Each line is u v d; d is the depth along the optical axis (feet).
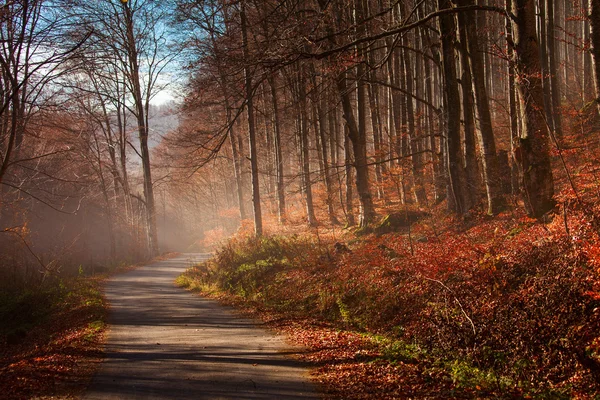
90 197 110.22
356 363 26.89
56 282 67.82
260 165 141.49
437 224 55.01
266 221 102.83
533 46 40.09
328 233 79.00
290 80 68.44
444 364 26.09
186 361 28.09
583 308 24.00
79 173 105.60
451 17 52.70
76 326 41.45
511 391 21.89
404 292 36.32
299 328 36.81
